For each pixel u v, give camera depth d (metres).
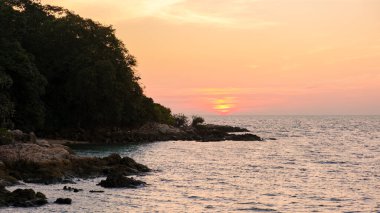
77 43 88.62
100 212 29.30
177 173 47.47
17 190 31.02
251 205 32.59
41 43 86.38
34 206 29.73
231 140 97.94
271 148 81.75
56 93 87.38
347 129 178.50
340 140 109.44
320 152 75.88
